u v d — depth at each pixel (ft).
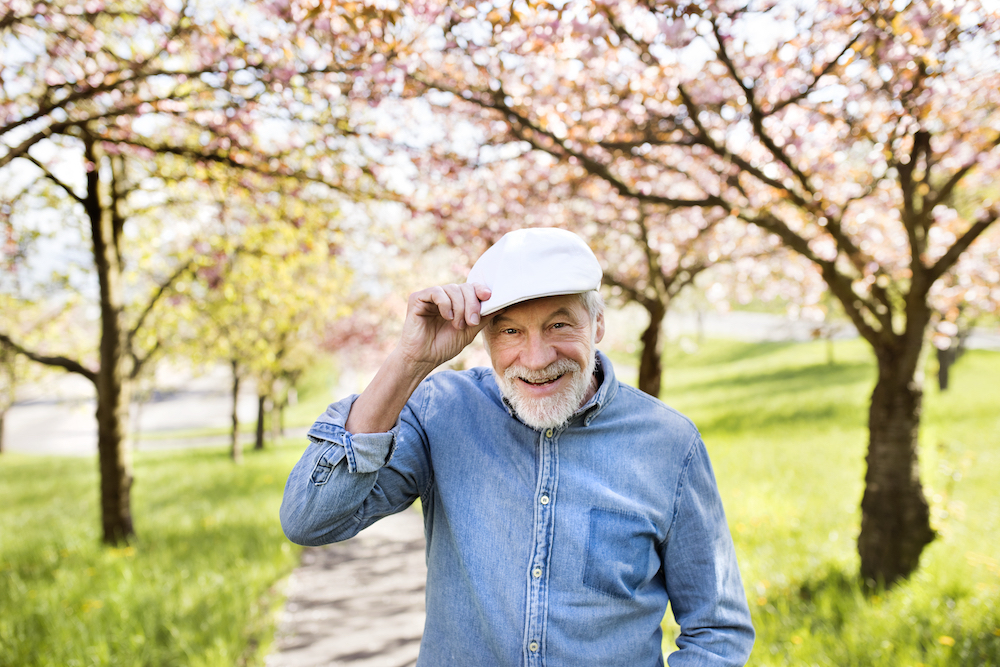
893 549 12.75
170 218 22.27
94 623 12.44
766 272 24.40
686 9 9.08
